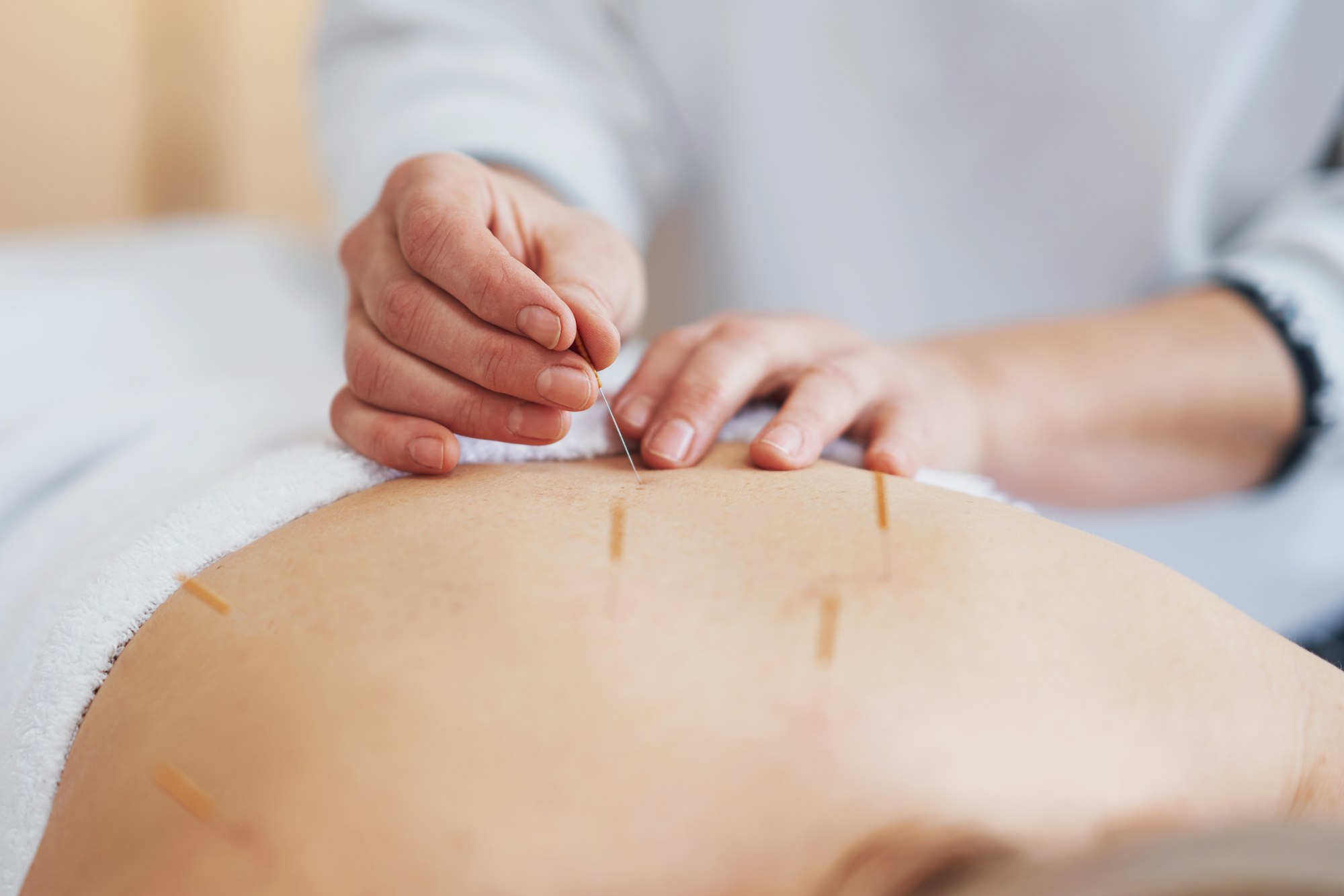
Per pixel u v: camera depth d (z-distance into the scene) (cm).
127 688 42
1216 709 40
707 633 40
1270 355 67
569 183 65
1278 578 82
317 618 41
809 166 85
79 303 68
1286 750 40
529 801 37
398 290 47
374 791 37
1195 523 81
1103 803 38
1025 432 63
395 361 47
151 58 158
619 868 37
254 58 164
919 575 41
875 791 38
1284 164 86
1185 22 72
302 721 38
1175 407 65
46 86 154
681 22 82
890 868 37
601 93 83
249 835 37
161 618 43
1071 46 75
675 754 38
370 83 74
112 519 49
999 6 75
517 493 46
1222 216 90
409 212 47
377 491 46
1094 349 66
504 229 50
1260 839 33
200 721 39
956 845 37
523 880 37
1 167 154
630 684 39
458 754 38
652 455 48
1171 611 41
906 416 52
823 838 37
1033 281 85
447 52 75
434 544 43
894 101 80
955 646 40
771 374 52
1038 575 42
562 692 39
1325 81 81
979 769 38
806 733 38
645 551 43
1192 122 75
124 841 38
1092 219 81
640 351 60
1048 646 40
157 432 55
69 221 160
